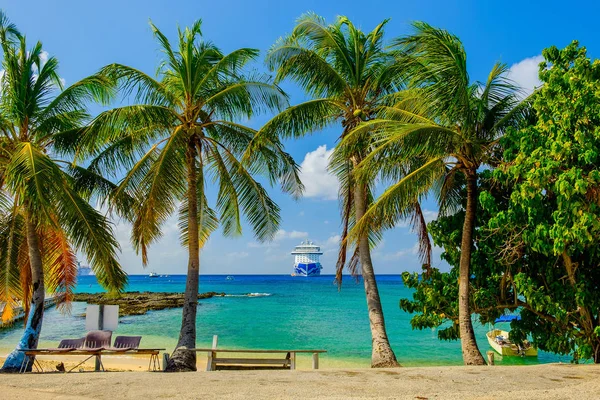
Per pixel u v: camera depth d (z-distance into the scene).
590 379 7.93
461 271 11.14
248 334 27.44
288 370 9.30
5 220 13.03
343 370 9.25
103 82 11.25
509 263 10.79
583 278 10.43
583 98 8.97
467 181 11.27
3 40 11.55
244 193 12.63
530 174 9.05
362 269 12.70
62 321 35.78
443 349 22.47
